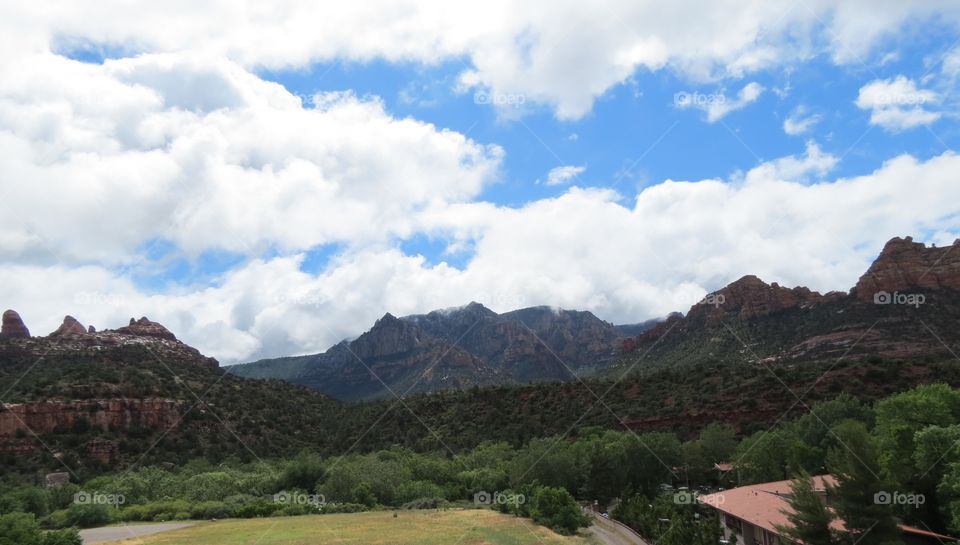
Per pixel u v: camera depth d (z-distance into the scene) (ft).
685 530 161.79
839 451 137.28
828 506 131.54
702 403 387.34
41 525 212.64
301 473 293.23
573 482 279.08
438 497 284.41
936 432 139.95
